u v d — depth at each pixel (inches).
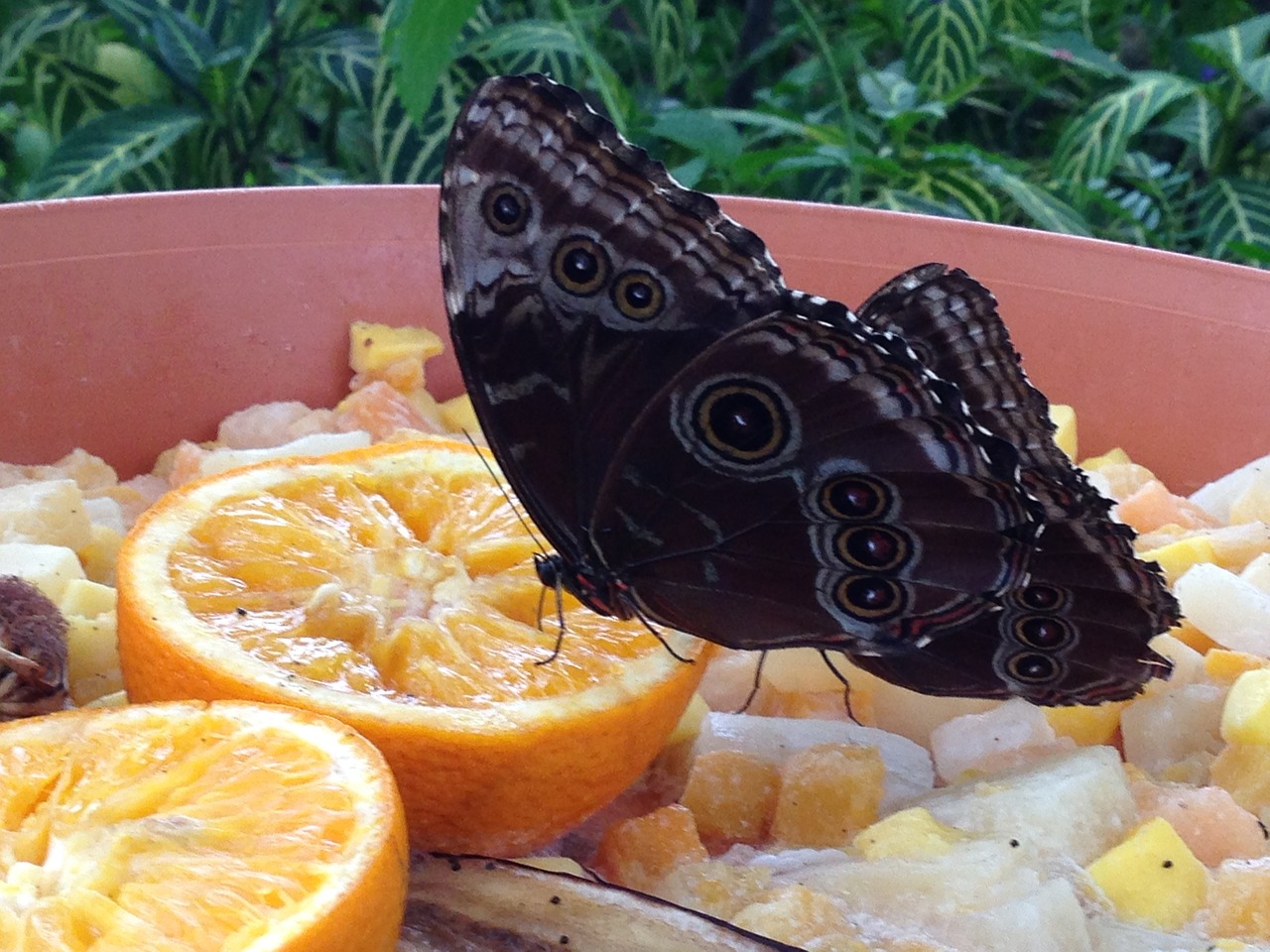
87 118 21.7
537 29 19.5
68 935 6.7
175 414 12.9
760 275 7.6
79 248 12.1
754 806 9.9
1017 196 19.2
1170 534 11.9
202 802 7.3
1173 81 21.9
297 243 12.9
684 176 18.4
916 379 7.4
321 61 20.1
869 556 8.1
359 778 7.4
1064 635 8.9
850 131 18.3
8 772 7.3
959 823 9.4
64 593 10.2
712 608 8.6
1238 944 8.8
